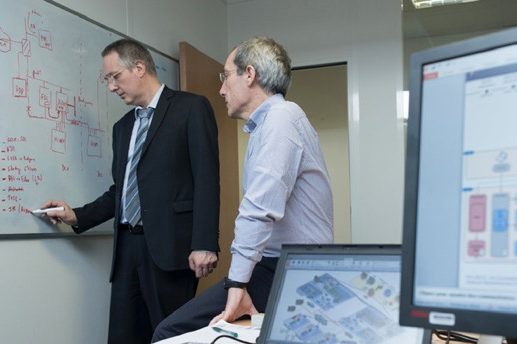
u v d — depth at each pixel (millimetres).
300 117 1530
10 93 2117
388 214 3818
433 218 641
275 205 1372
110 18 2781
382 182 3850
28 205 2178
